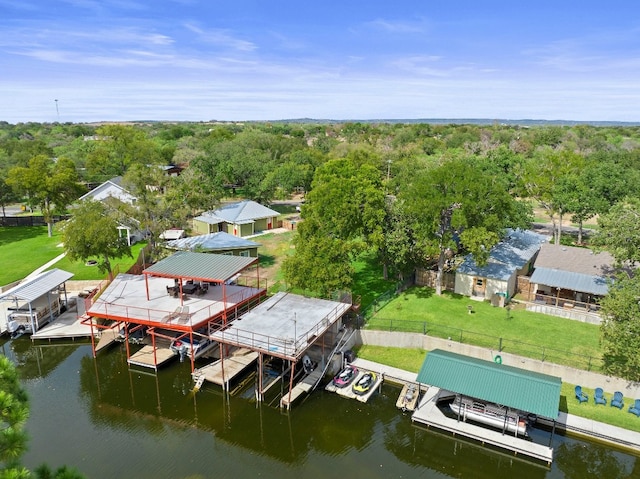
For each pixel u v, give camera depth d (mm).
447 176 38844
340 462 24641
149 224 46250
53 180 64125
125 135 107812
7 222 73125
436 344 33875
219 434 26750
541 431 26406
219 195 75562
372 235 40188
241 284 45000
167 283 40344
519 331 35250
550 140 132625
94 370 33406
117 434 26547
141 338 36594
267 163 88250
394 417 28031
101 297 36906
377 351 34281
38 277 40281
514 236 49938
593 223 73312
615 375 28734
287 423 27734
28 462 23812
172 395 30438
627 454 24734
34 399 29969
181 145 128625
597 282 38719
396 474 23859
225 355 34219
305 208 49781
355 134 165750
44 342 36844
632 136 170750
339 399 29703
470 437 25609
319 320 32125
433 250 39594
